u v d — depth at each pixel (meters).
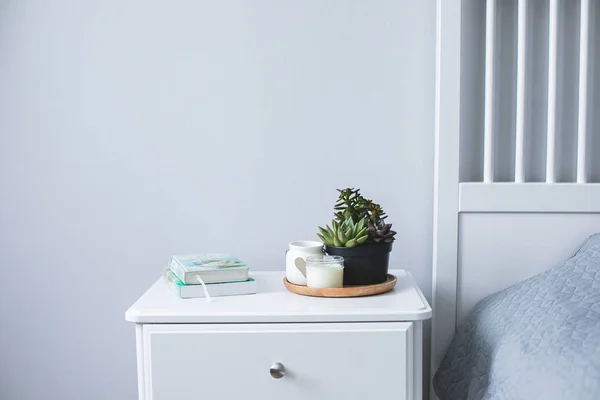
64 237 1.49
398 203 1.48
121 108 1.47
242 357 1.08
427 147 1.46
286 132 1.47
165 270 1.32
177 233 1.49
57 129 1.47
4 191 1.48
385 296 1.18
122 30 1.46
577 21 1.42
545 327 1.03
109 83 1.46
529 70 1.43
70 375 1.51
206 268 1.19
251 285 1.21
